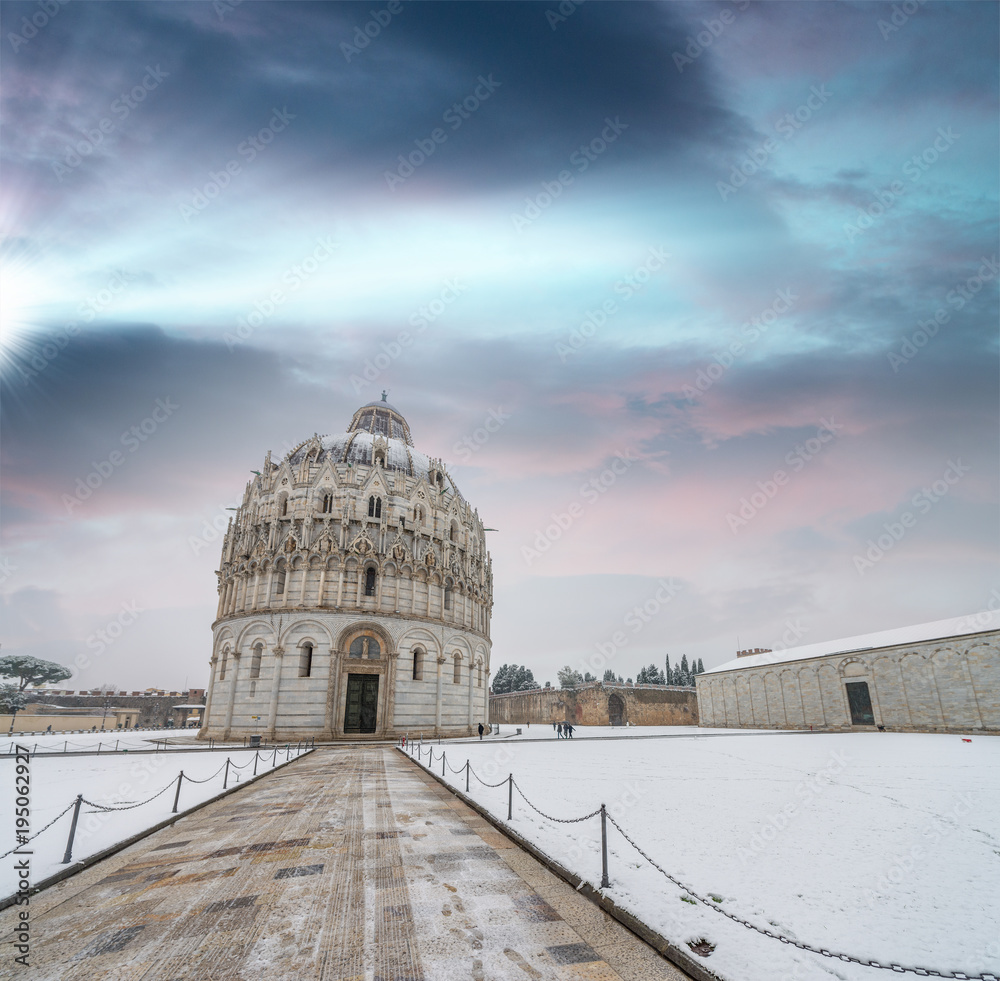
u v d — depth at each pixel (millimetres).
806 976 7715
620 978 8188
